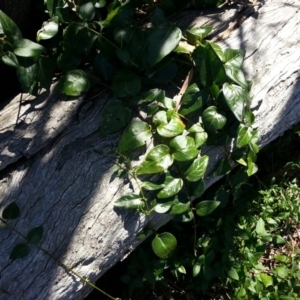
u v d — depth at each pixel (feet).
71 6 1.71
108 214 1.55
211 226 1.99
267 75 1.76
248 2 1.84
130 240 1.61
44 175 1.55
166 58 1.65
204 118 1.57
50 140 1.57
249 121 1.64
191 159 1.56
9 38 1.53
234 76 1.57
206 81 1.57
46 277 1.50
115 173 1.56
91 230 1.54
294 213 2.17
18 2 1.73
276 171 2.33
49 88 1.61
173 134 1.55
